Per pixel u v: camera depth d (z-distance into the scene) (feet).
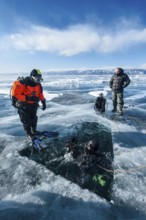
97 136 16.55
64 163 12.73
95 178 11.30
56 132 16.78
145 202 9.80
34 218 8.71
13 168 12.46
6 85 84.48
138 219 8.89
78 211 9.23
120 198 10.07
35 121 15.81
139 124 21.02
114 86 23.59
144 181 11.35
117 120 21.83
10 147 15.02
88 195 10.25
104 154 14.02
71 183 11.14
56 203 9.67
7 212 8.95
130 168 12.55
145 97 42.42
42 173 12.00
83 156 12.53
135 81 108.37
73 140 13.88
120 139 16.65
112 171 12.09
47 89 65.77
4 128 19.38
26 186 10.92
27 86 14.42
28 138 16.51
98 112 24.99
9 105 33.45
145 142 16.46
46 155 13.74
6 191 10.59
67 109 27.53
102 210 9.34
